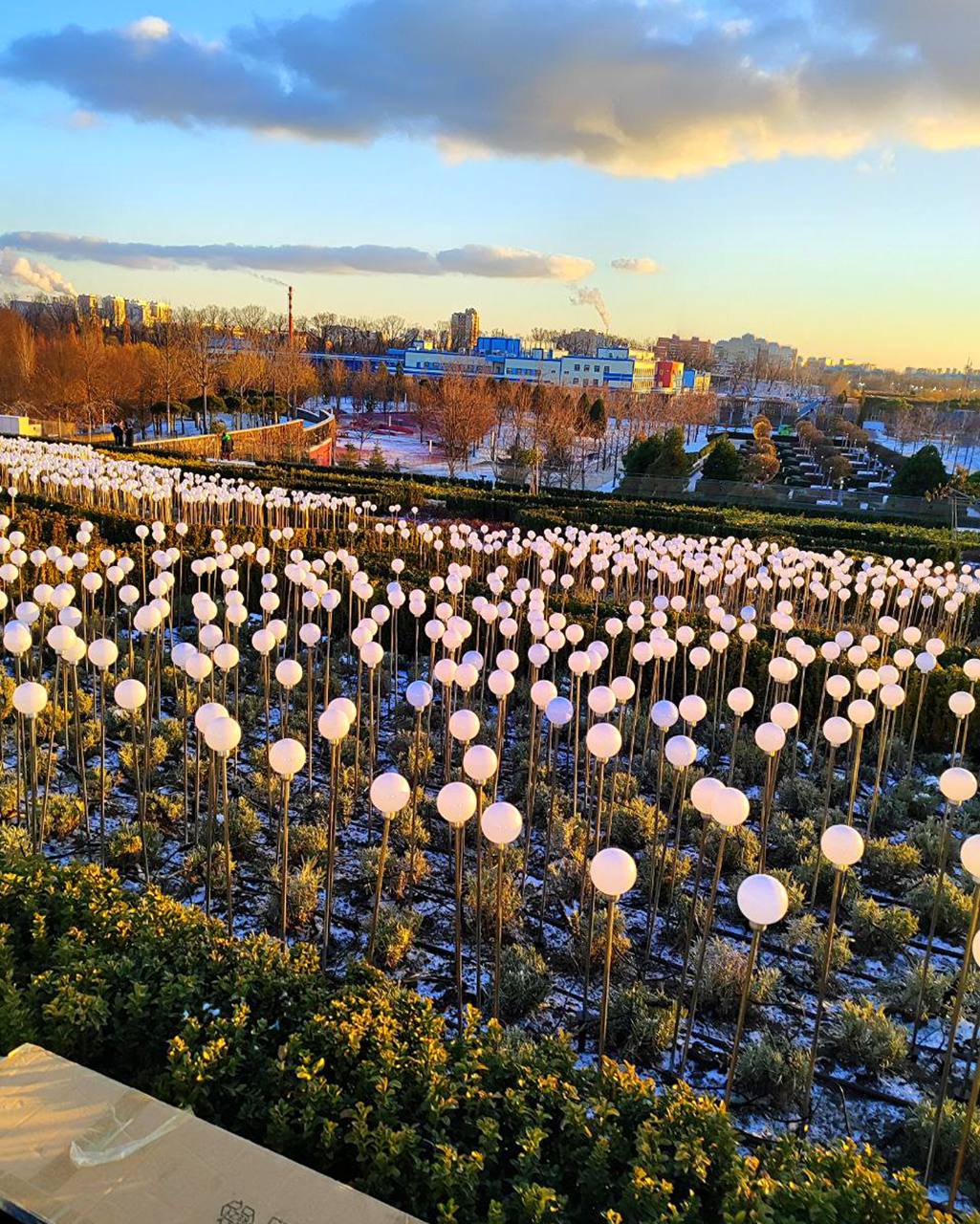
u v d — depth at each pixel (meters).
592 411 58.69
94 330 60.84
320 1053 3.98
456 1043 4.12
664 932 6.98
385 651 13.28
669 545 16.69
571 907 7.16
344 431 74.62
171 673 10.95
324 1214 2.96
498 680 7.56
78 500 20.45
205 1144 3.21
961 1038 5.90
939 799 9.39
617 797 8.87
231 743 5.72
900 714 10.76
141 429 57.00
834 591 14.88
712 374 176.25
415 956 6.44
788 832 8.33
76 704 7.32
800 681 10.90
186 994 4.25
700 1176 3.47
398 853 7.64
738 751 10.06
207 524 17.95
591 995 6.13
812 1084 5.26
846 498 34.44
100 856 7.05
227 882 6.05
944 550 21.55
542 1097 3.83
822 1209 3.26
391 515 24.52
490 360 120.06
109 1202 2.93
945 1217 3.38
